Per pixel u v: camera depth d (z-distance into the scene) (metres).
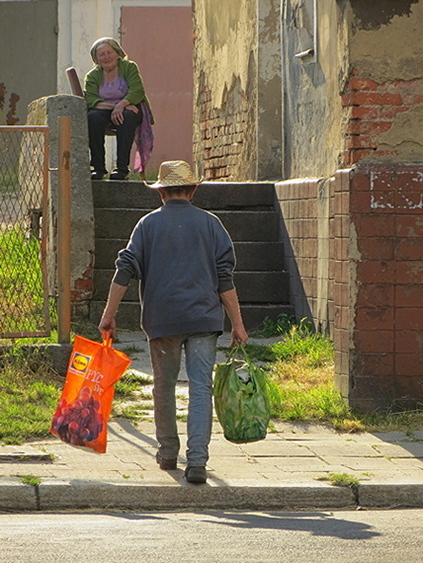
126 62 28.25
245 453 15.60
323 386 19.52
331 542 11.57
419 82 18.25
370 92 18.20
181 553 11.02
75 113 25.38
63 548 11.16
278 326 25.22
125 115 27.83
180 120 49.59
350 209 17.95
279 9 29.42
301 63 26.41
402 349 18.08
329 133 24.38
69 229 20.39
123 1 49.09
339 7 18.59
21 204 25.25
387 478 14.18
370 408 18.05
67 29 49.28
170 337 14.18
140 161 28.78
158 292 14.12
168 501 13.55
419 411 18.05
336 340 18.59
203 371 14.07
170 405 14.45
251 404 14.15
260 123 29.73
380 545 11.45
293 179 27.16
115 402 18.62
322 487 13.77
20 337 20.28
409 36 18.25
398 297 18.03
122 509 13.47
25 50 49.84
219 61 33.19
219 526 12.36
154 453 15.41
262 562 10.71
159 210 14.47
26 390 18.77
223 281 14.37
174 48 49.41
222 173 33.16
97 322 25.08
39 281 21.95
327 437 16.73
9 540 11.49
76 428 14.24
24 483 13.42
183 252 14.19
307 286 24.92
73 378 14.38
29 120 27.22
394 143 18.25
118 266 14.27
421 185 17.97
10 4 49.78
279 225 27.14
